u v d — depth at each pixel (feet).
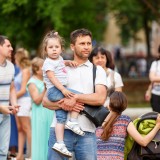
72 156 36.78
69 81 34.22
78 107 33.68
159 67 53.01
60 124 33.88
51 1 96.12
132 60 149.69
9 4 94.27
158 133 38.11
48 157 34.73
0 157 41.98
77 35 34.12
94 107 33.94
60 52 34.42
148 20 134.10
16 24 101.60
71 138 34.17
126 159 38.68
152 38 169.17
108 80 45.27
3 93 41.39
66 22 106.52
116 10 128.98
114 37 239.91
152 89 53.26
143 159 38.58
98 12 126.52
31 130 47.91
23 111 52.42
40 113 44.27
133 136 37.60
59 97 33.81
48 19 99.91
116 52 197.67
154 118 38.47
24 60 53.26
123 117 37.73
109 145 37.58
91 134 34.30
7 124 41.93
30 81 45.47
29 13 100.68
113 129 37.55
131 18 136.26
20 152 52.90
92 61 45.42
